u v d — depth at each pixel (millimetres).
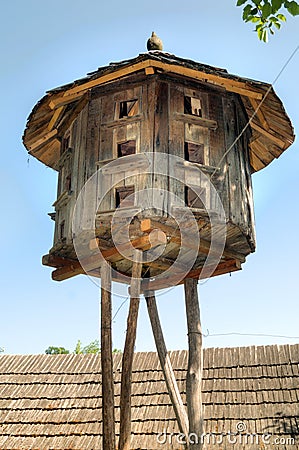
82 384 11305
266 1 4297
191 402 6539
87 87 7008
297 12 4238
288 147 8391
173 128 6707
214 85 7242
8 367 12172
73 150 7430
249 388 10172
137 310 6922
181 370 10930
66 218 7195
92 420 10312
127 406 6934
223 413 9719
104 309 6879
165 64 6609
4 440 10164
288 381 10164
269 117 7883
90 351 24703
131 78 7031
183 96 6973
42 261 7625
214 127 6977
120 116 7023
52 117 7812
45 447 9891
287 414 9445
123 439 6852
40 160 8914
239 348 11352
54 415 10594
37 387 11406
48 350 25125
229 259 7449
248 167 7762
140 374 11070
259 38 4895
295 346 11086
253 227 7465
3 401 11125
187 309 7242
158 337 7637
